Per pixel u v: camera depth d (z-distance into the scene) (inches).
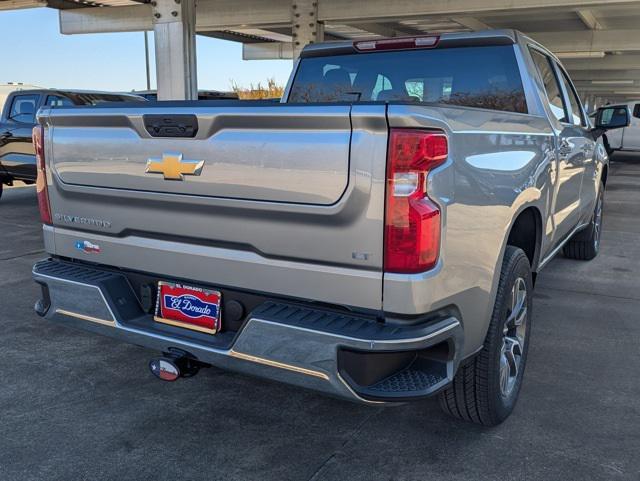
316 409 131.6
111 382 143.9
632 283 232.5
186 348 106.0
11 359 156.7
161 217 109.7
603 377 147.1
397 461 111.3
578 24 801.6
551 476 106.3
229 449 115.4
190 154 102.6
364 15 651.5
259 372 98.3
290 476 106.7
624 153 1058.7
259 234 98.7
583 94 1962.4
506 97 155.9
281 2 738.8
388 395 90.0
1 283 226.7
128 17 836.6
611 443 117.0
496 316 112.0
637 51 858.1
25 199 469.1
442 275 91.0
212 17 780.6
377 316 91.9
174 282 112.2
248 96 1143.0
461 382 113.5
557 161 152.3
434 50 163.0
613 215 402.0
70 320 121.3
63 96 395.9
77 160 118.6
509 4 576.7
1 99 1341.0
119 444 116.9
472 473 107.4
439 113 89.4
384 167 86.4
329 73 179.8
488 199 103.7
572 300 209.9
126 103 114.7
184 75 600.4
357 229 89.5
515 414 128.6
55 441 117.7
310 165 91.2
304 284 96.0
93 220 120.0
